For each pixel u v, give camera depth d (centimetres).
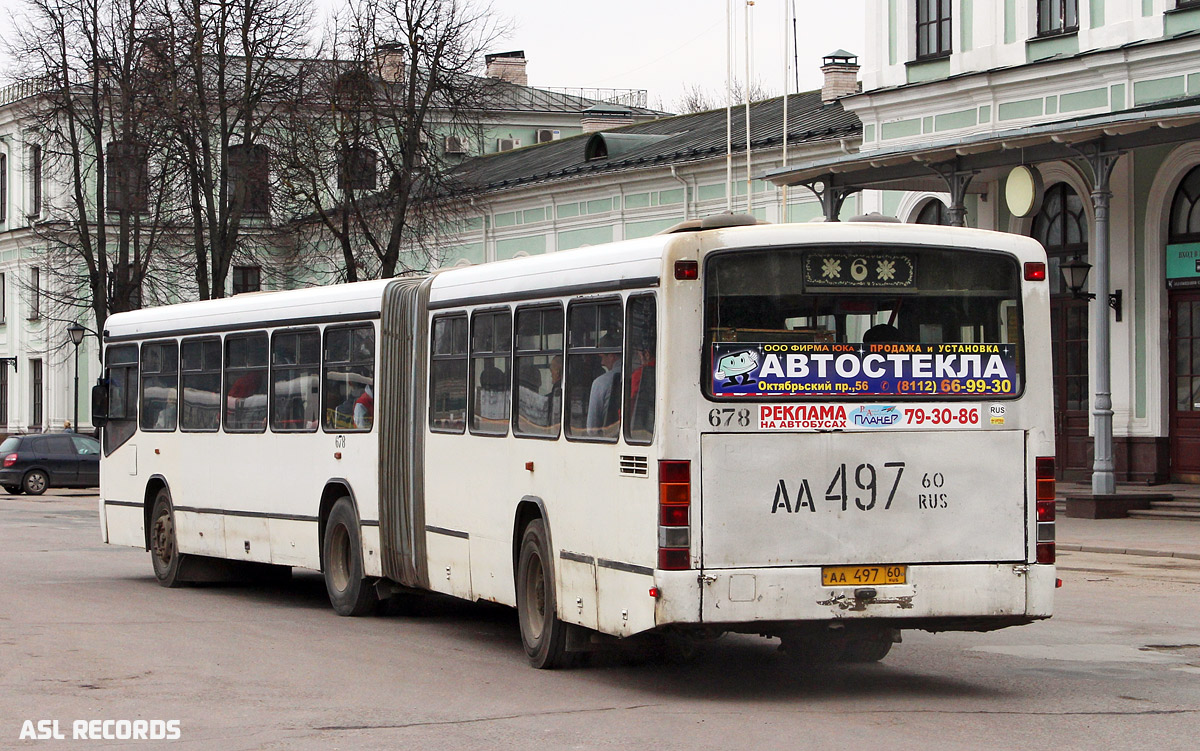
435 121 4134
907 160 2720
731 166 3594
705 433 974
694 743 853
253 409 1678
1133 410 2784
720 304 984
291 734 891
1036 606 1019
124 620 1459
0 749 859
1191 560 1969
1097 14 2827
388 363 1443
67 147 5081
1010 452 1023
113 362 1980
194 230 4178
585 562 1070
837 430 993
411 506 1393
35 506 3725
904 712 950
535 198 4325
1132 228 2783
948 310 1020
